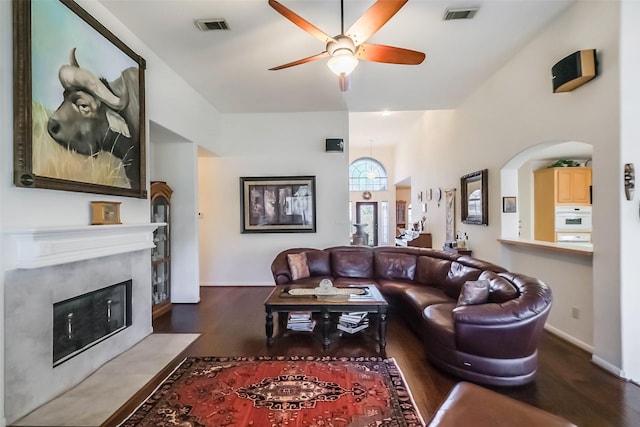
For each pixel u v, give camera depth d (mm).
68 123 2322
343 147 5621
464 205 5191
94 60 2586
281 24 2994
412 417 2012
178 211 4746
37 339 2117
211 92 4695
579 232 4891
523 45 3426
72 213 2416
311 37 3225
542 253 3523
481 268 3316
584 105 2715
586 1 2650
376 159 11742
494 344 2328
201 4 2707
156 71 3604
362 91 4652
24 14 1996
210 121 5230
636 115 2379
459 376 2469
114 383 2436
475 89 4625
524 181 5336
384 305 3086
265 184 5715
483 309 2367
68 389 2350
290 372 2598
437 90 4633
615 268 2475
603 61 2516
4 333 1919
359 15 2846
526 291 2471
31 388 2074
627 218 2412
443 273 3879
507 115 3840
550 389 2305
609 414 2025
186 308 4426
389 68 3883
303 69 3916
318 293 3344
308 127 5672
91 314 2688
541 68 3211
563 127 2949
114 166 2812
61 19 2273
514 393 2264
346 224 5668
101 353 2713
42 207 2176
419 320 3221
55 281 2252
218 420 2002
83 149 2461
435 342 2643
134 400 2213
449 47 3422
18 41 1971
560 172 4926
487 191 4398
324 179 5680
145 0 2664
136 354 2949
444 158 6324
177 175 4727
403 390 2320
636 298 2420
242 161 5754
